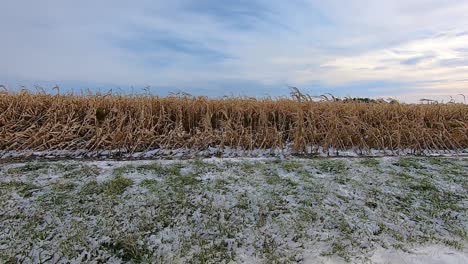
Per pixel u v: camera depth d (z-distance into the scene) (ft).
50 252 10.41
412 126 22.07
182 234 11.35
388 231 11.89
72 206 12.52
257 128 21.33
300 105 22.31
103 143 18.83
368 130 21.21
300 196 13.74
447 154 20.68
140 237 11.08
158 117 21.09
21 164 16.19
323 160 17.99
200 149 19.51
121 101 21.49
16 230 11.26
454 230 12.17
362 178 15.70
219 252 10.62
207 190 13.84
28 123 19.97
